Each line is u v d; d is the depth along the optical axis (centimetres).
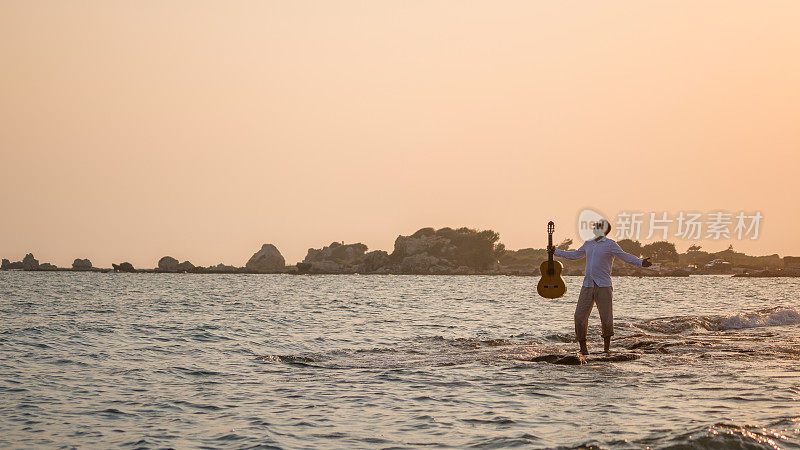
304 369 1318
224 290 6631
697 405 884
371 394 1045
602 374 1157
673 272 19100
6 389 1112
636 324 1995
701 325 1970
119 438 811
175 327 2184
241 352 1608
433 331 2156
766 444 665
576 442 720
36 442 796
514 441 742
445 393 1033
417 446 746
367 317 2781
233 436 809
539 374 1175
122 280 10950
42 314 2897
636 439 712
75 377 1231
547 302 4225
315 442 775
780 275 17938
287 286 8388
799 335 1700
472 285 9588
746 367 1190
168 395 1063
